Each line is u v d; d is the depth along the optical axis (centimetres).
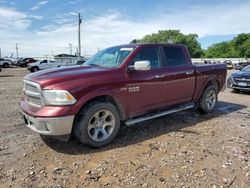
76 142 451
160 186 313
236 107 754
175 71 540
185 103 592
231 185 314
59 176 340
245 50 8388
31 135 490
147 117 499
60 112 378
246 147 429
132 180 327
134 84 461
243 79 1032
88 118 406
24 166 368
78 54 3475
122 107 452
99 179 332
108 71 438
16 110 696
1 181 329
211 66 650
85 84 402
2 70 3353
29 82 416
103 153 408
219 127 539
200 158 386
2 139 469
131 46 503
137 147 429
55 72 427
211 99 661
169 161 376
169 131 511
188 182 321
